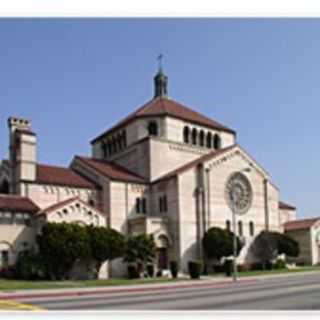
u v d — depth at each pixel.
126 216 61.59
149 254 54.00
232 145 70.00
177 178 61.78
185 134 70.56
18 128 57.66
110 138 74.00
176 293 31.67
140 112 70.44
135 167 67.69
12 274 48.94
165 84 77.81
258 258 68.62
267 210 72.06
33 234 51.88
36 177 56.94
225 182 67.06
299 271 62.34
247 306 21.75
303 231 79.12
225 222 65.94
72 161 66.56
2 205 50.25
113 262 56.25
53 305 24.17
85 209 54.44
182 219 61.31
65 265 49.25
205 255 62.03
